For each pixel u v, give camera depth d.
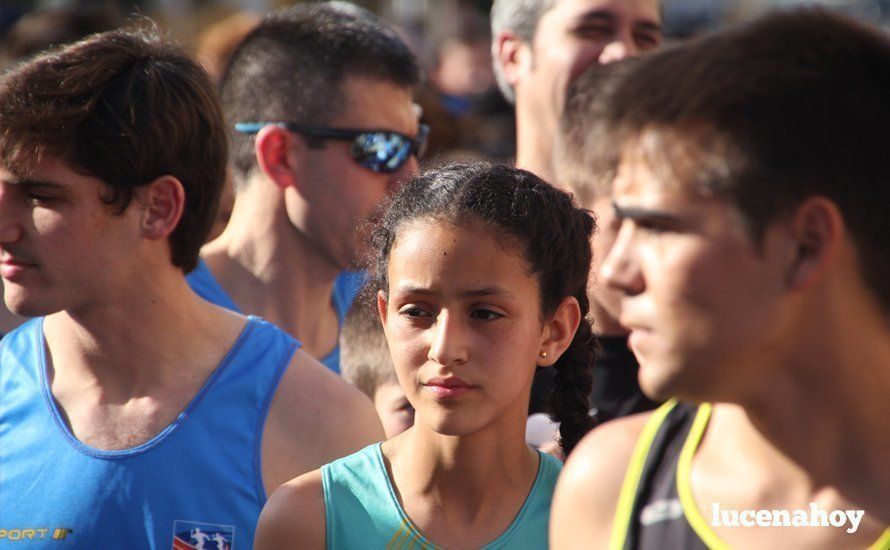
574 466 6.18
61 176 8.31
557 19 14.70
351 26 12.31
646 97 4.93
